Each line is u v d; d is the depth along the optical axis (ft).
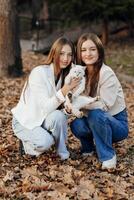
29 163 17.31
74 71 15.89
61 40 16.49
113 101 16.81
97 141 16.98
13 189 15.17
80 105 16.33
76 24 54.08
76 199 14.75
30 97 16.84
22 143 17.85
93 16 53.16
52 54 16.62
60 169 16.74
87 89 16.83
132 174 17.06
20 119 16.97
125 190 15.61
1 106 26.58
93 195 15.05
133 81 37.50
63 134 16.96
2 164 17.25
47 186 15.39
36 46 51.37
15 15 34.47
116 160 17.89
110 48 52.60
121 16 54.39
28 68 38.47
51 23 62.95
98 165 17.29
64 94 15.98
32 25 66.13
